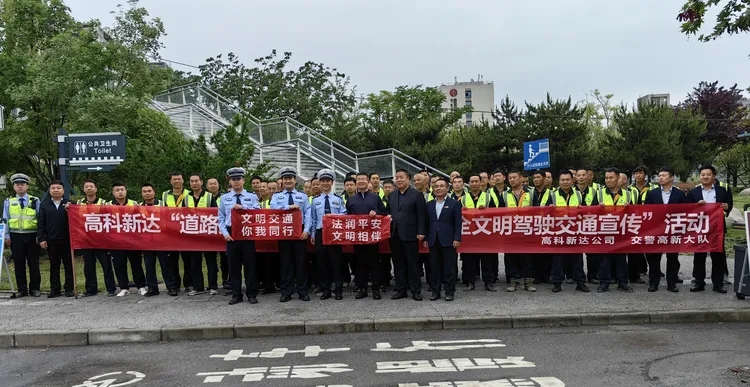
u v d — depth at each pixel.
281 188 10.09
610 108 47.38
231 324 7.21
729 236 15.16
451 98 92.81
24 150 15.57
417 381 5.32
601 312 7.46
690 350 6.15
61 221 9.20
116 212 9.17
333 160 19.94
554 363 5.79
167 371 5.81
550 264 9.88
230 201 8.63
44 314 7.97
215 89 40.31
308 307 8.12
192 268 9.37
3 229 9.17
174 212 9.17
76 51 15.51
